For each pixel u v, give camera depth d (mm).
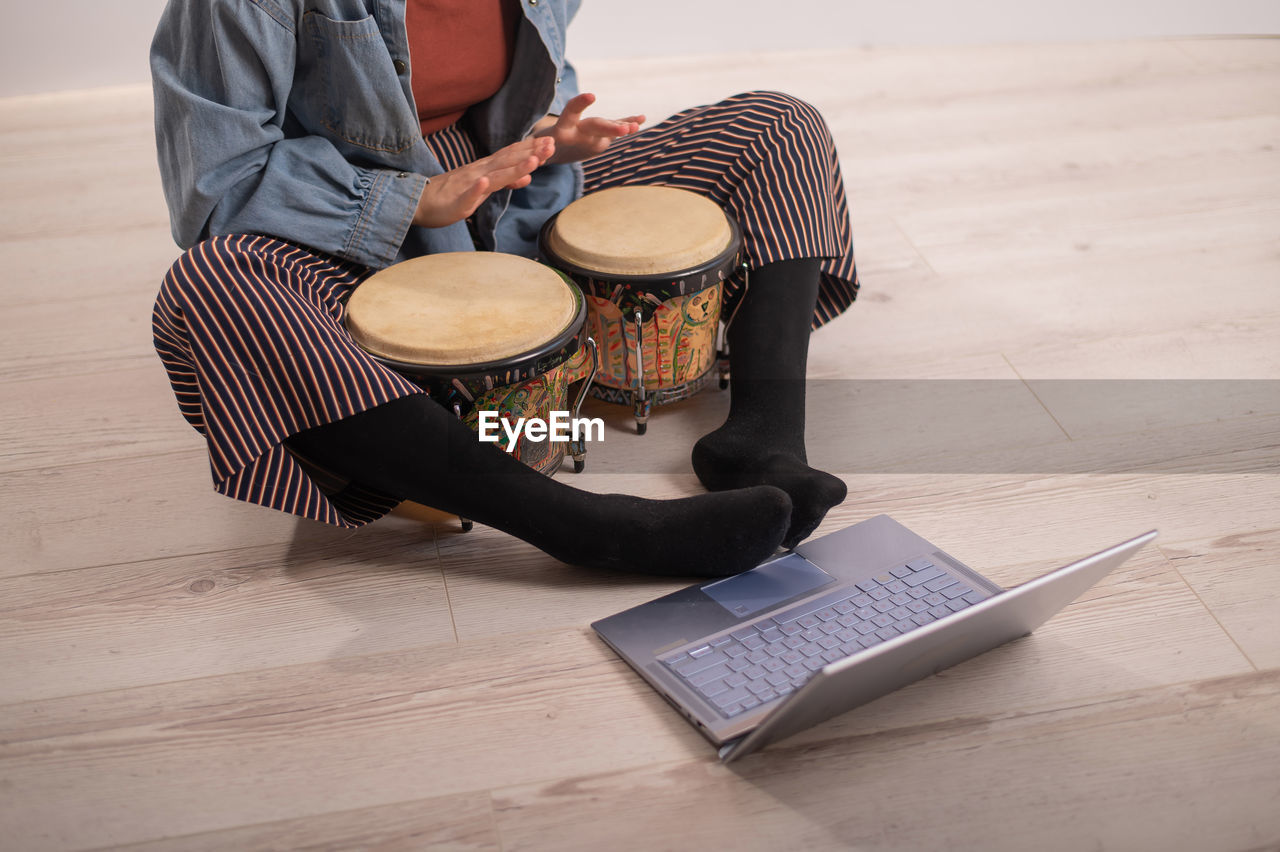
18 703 1219
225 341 1254
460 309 1366
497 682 1233
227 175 1393
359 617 1331
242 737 1174
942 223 2285
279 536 1470
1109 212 2307
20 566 1418
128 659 1276
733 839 1054
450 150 1666
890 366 1813
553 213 1699
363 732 1176
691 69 3191
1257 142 2611
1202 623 1287
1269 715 1169
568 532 1314
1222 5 3289
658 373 1597
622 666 1249
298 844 1058
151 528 1485
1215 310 1940
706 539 1308
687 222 1544
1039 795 1089
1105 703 1188
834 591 1321
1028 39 3324
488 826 1073
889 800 1088
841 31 3312
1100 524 1448
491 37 1577
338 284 1450
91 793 1114
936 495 1511
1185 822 1059
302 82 1460
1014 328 1909
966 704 1192
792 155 1638
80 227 2318
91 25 3027
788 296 1584
